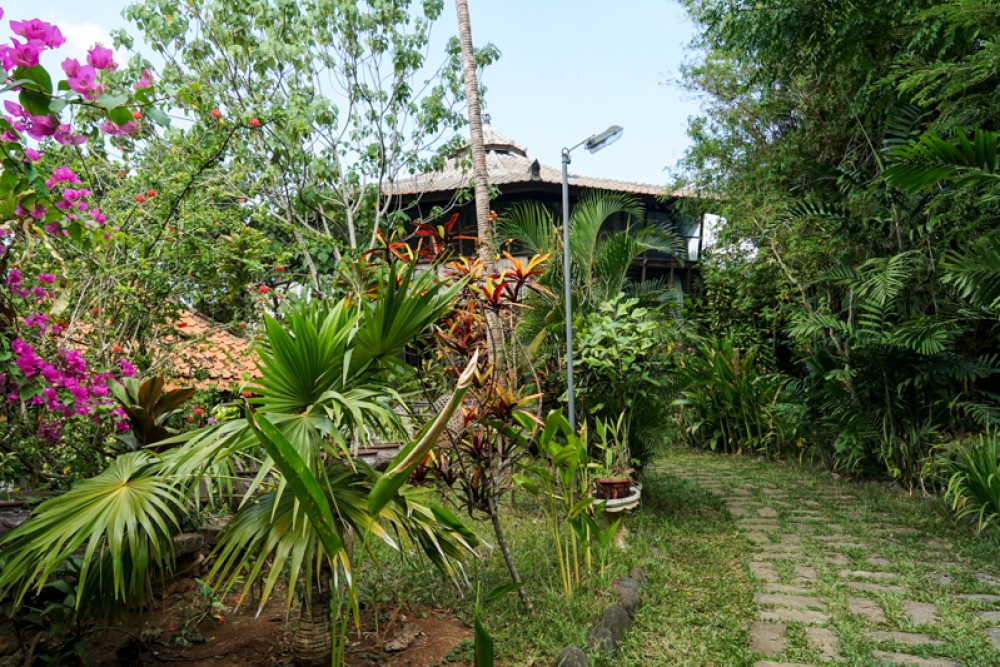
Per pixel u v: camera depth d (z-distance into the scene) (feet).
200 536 11.91
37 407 10.13
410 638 11.11
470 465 13.00
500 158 53.52
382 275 12.91
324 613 9.46
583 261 24.90
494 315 13.91
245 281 18.28
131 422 11.53
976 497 20.06
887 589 15.25
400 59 28.14
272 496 8.79
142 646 10.16
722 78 36.45
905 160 16.30
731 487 27.76
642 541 17.72
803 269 30.83
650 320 23.52
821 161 30.32
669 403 23.58
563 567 13.48
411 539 9.36
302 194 25.61
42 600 9.27
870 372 26.22
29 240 10.44
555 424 12.64
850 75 25.48
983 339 27.02
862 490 26.13
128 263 15.21
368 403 8.45
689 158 39.65
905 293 26.45
